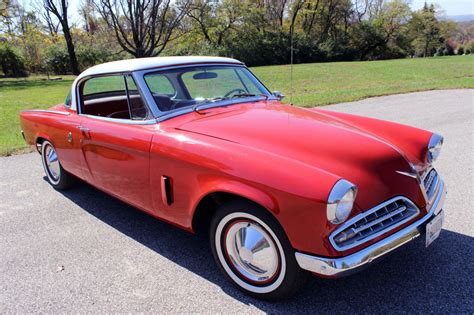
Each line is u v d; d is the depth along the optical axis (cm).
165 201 289
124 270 298
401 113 864
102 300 263
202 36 4544
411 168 256
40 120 438
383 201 232
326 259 213
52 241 346
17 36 3831
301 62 4438
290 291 241
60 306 259
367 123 325
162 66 336
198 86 347
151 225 372
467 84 1366
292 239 221
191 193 267
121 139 316
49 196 450
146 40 3831
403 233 234
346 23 5400
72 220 387
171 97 325
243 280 262
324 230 212
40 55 3775
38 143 465
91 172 371
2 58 3478
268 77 2044
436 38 6469
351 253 216
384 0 5575
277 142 257
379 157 247
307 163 235
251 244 246
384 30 5419
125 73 327
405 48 5675
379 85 1528
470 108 894
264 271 247
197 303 257
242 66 402
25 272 299
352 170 234
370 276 276
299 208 213
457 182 439
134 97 324
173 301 260
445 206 379
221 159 246
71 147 387
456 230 333
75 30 4625
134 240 344
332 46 4631
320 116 327
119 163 325
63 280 288
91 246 335
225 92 363
